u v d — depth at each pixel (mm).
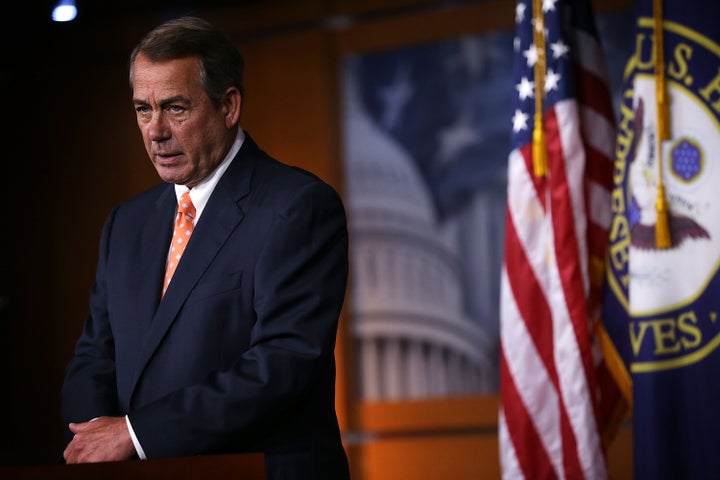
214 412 6105
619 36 19062
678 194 9117
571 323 9961
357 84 21250
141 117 6922
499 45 20297
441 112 20562
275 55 21859
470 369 20000
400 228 20609
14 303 23469
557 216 10203
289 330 6395
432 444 20094
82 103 23391
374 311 20594
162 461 5309
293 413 6555
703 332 8867
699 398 8820
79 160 23312
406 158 20734
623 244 9938
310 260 6660
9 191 23656
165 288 7023
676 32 9320
